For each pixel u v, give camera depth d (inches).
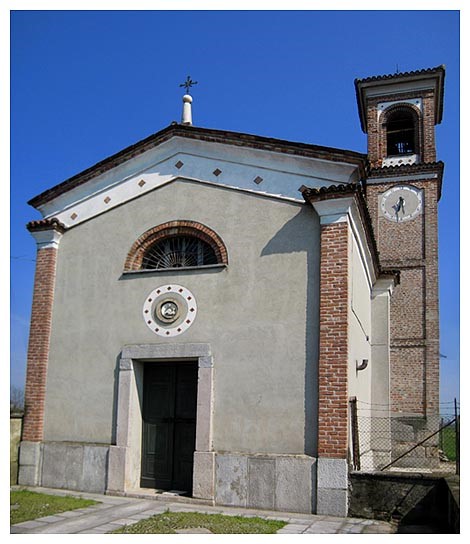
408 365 847.7
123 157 511.5
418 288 874.1
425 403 824.9
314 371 402.9
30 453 482.3
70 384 486.6
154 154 505.4
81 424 474.0
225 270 449.4
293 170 447.8
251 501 398.3
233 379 426.0
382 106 981.8
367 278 616.7
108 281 493.7
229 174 469.7
